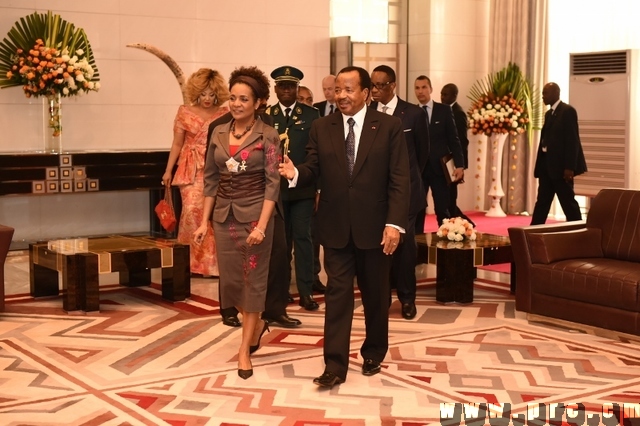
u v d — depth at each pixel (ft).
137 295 24.07
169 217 24.59
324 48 37.11
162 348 18.66
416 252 21.45
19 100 31.04
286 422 14.20
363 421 14.25
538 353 18.35
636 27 37.45
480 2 42.39
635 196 21.36
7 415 14.44
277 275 20.15
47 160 29.25
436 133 28.68
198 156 26.58
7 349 18.54
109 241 24.00
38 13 30.71
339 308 15.97
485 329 20.36
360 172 15.74
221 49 34.76
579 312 20.03
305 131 21.48
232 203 16.34
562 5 40.19
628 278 19.17
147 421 14.21
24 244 31.37
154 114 33.60
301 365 17.40
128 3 32.76
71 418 14.34
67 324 20.76
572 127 30.68
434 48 41.29
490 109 39.65
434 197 29.04
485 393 15.72
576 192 36.19
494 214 40.88
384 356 16.89
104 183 30.35
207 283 25.90
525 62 40.70
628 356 18.17
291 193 21.70
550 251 20.71
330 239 15.85
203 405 15.02
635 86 34.24
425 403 15.16
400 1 42.70
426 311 22.18
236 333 19.93
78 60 29.99
